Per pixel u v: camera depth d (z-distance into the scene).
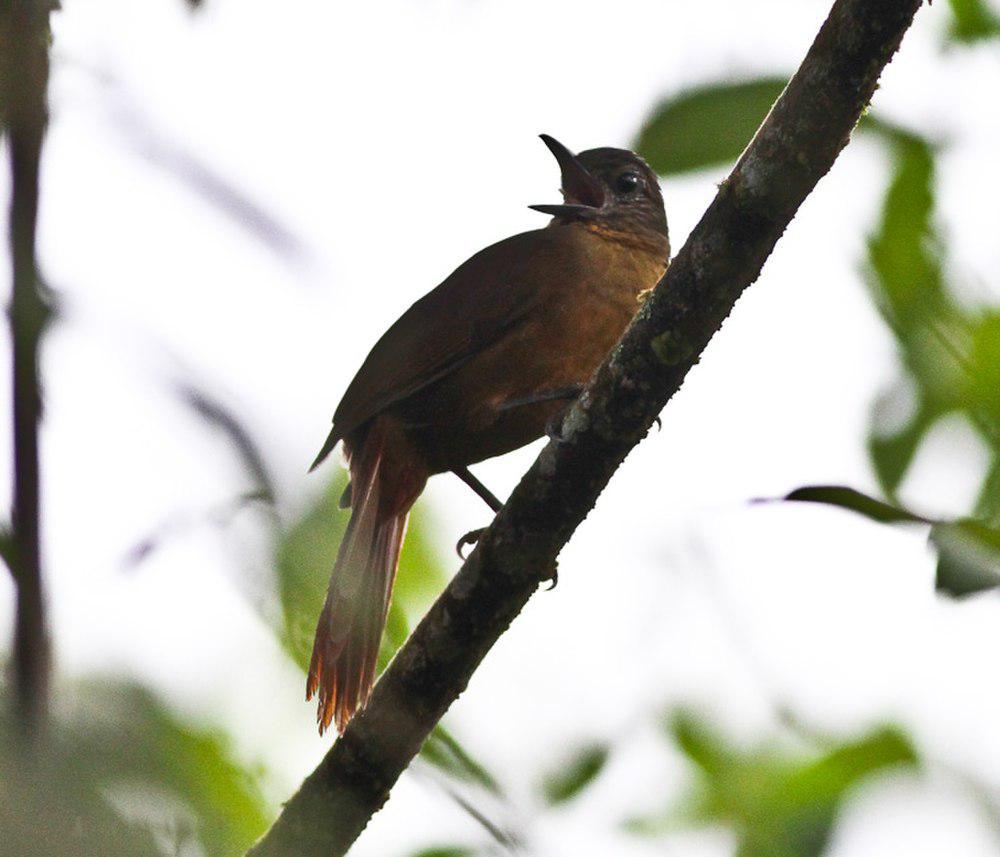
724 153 6.90
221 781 5.73
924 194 8.38
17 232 3.76
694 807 8.64
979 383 8.23
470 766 5.20
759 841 8.38
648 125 6.94
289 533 3.97
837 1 5.80
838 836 8.27
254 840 6.03
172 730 3.55
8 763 2.71
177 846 3.04
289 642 5.48
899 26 5.72
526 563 6.75
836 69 5.83
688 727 8.75
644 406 6.52
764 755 8.82
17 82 3.82
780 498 4.43
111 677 3.51
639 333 6.45
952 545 3.99
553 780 8.17
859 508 4.32
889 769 8.34
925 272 8.48
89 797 2.71
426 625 6.88
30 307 3.70
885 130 8.30
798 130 5.95
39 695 3.10
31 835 2.57
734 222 6.16
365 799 6.72
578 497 6.68
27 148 3.81
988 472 7.94
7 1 3.85
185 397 3.57
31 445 3.90
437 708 6.86
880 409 8.37
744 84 6.88
